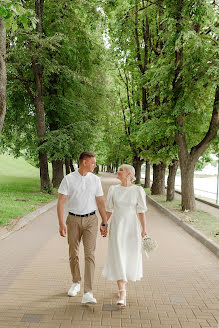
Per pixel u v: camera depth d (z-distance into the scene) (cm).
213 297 425
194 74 1091
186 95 1091
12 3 475
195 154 1227
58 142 1716
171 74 1161
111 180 3919
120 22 1523
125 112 3088
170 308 388
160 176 1972
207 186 3055
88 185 404
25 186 2164
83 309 380
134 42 1894
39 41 1478
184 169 1240
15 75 1744
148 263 578
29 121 2044
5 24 511
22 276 496
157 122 1245
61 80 2006
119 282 393
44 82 1881
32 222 984
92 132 2156
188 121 1356
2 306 387
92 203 409
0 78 821
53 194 1780
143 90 1888
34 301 402
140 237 407
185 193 1238
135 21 1758
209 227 883
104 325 342
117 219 401
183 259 606
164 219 1098
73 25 1892
